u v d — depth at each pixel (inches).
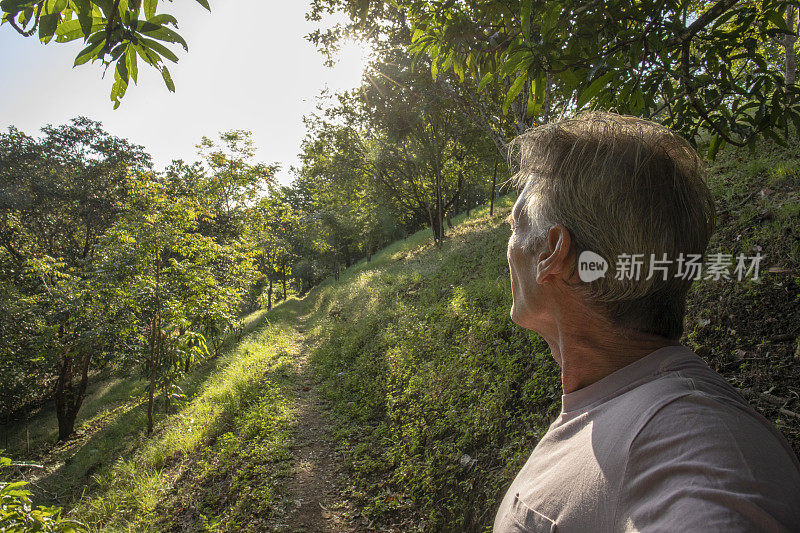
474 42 92.3
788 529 12.6
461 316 270.7
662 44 74.6
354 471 202.5
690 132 89.7
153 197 381.4
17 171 752.3
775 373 118.5
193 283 393.4
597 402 22.2
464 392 199.3
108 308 390.0
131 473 267.4
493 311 248.4
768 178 195.6
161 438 339.6
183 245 392.2
